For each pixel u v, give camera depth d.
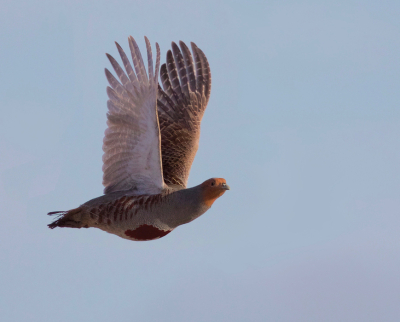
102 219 12.16
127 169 11.98
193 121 15.78
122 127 11.55
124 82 11.23
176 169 14.31
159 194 12.12
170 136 15.09
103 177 12.06
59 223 12.24
